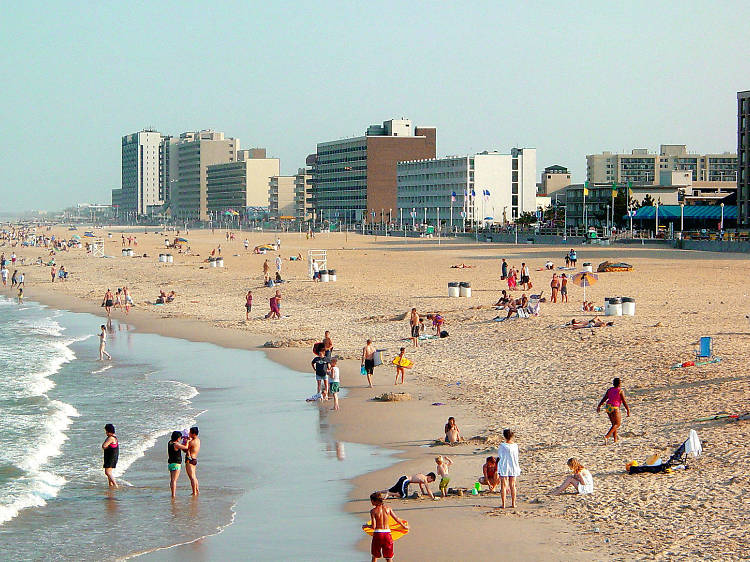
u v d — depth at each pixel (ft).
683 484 88.22
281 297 310.04
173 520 89.97
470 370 162.20
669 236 598.34
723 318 206.18
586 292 280.31
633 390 133.49
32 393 164.96
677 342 170.60
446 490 91.91
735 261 412.16
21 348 228.63
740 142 586.45
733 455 95.81
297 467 108.17
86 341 238.68
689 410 117.80
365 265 449.48
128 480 106.32
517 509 84.89
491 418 125.49
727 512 79.82
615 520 80.07
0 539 85.66
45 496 99.81
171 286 387.75
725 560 69.67
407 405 138.10
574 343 177.88
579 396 133.90
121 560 79.10
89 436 129.59
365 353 156.76
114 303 319.88
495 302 262.88
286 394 155.22
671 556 71.05
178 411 145.07
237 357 199.21
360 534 83.15
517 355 171.94
